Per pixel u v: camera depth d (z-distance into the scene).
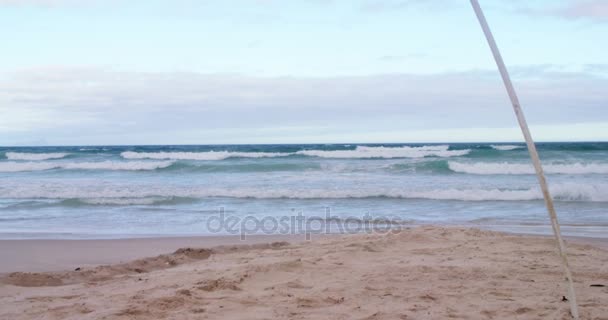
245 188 20.27
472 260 6.90
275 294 5.26
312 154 34.16
